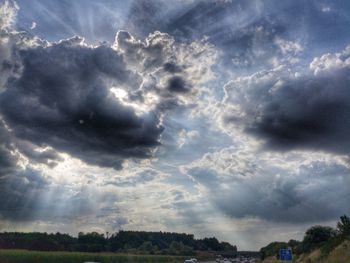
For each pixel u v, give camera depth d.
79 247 153.38
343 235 58.62
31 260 73.69
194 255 189.00
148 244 186.75
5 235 127.12
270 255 129.62
